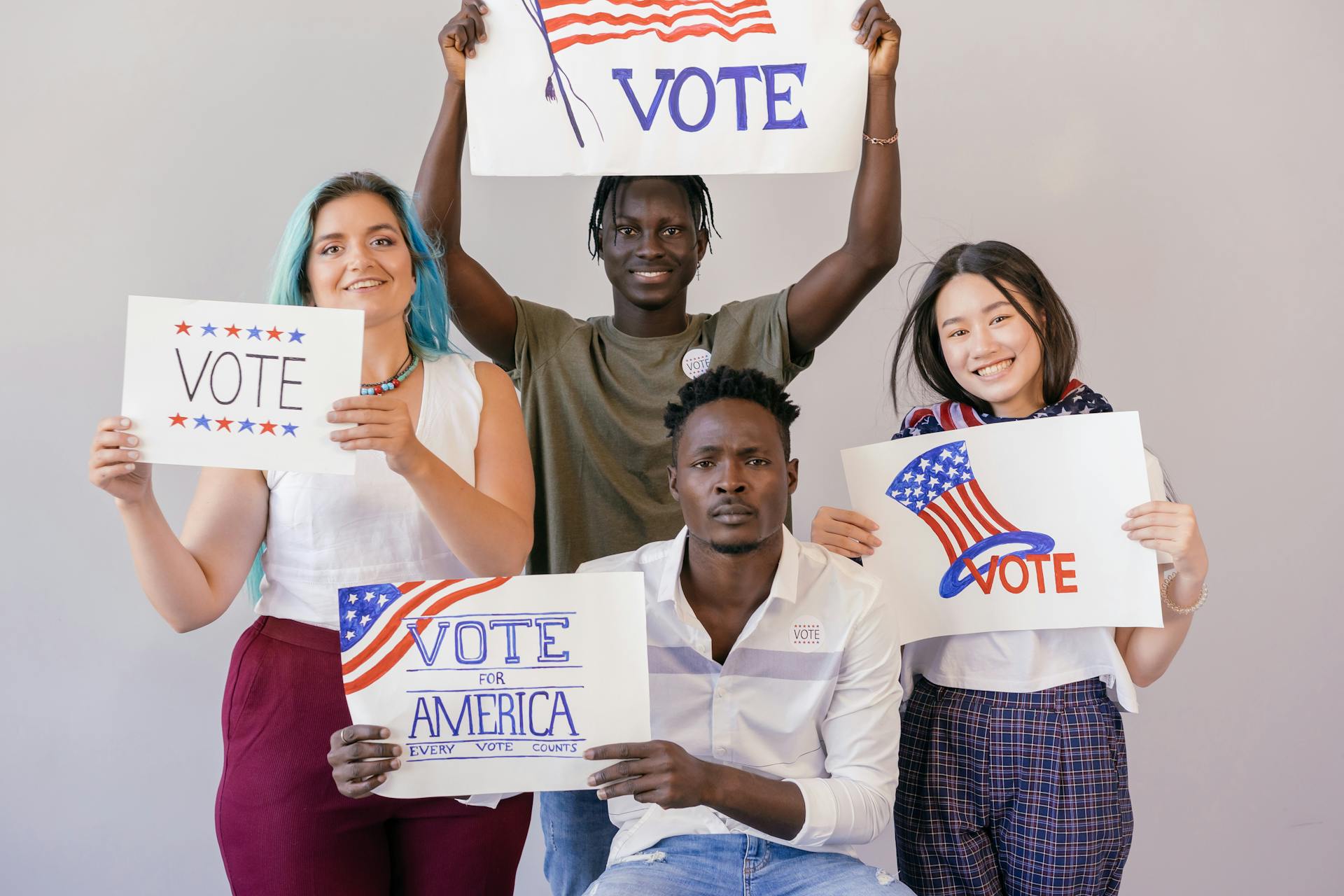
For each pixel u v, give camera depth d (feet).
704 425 4.20
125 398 3.92
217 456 3.92
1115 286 6.93
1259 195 6.98
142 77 6.53
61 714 6.51
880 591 4.51
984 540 4.79
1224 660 7.01
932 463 4.87
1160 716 7.00
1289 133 6.99
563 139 5.11
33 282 6.48
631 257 5.54
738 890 4.17
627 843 4.42
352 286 4.31
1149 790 7.02
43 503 6.49
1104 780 4.66
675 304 5.72
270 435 3.93
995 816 4.78
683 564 4.44
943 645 4.91
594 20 5.07
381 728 3.86
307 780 4.08
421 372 4.55
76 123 6.50
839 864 4.25
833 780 4.23
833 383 6.93
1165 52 6.91
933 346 5.31
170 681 6.57
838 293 5.52
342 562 4.24
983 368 4.99
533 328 5.75
